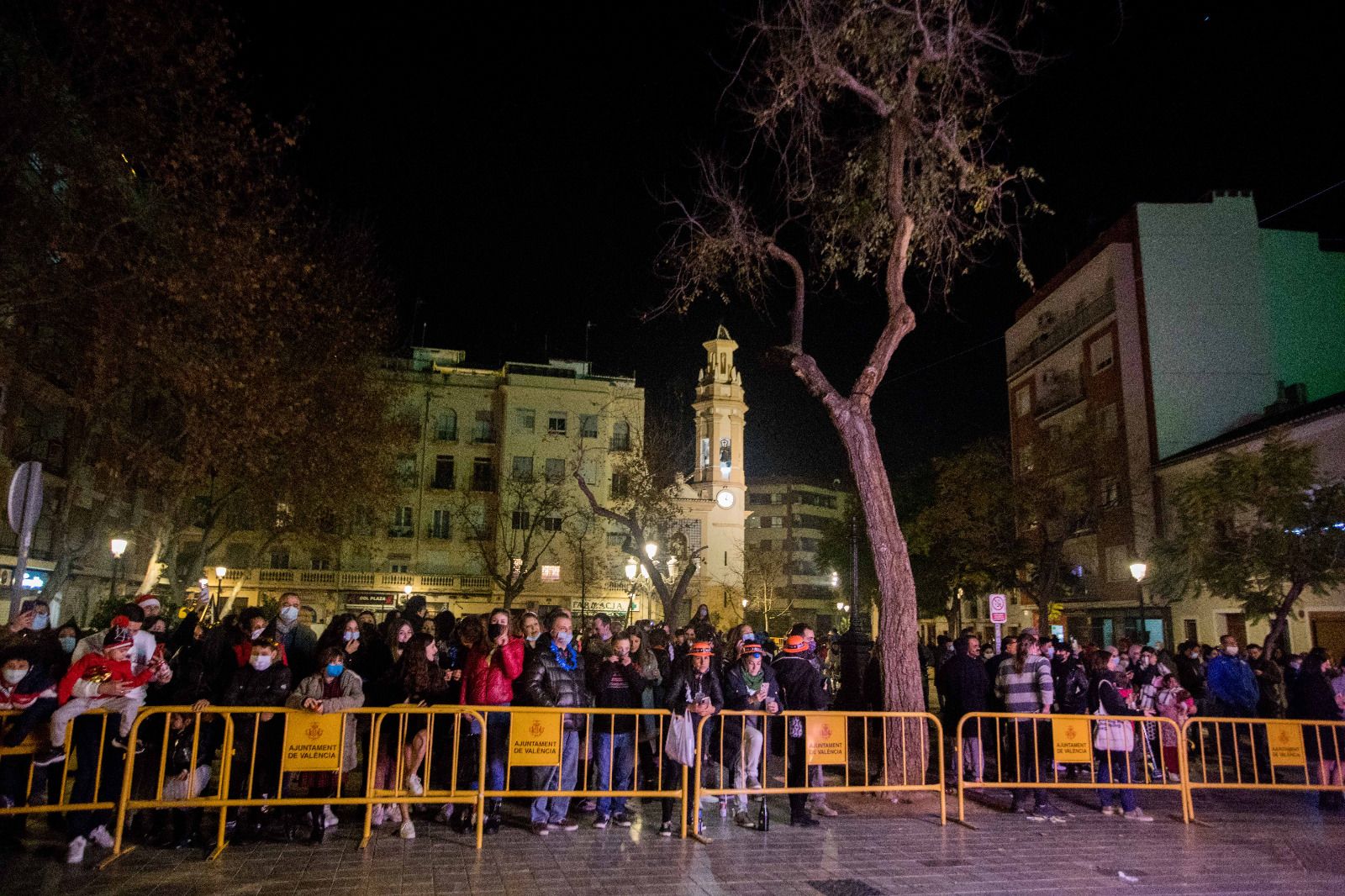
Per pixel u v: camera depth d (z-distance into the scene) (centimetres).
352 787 981
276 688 774
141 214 1506
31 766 702
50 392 2480
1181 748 960
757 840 804
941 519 3055
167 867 670
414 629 988
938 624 5238
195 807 717
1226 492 1855
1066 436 3117
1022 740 1068
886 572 1068
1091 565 3488
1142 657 1386
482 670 835
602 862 710
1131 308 3297
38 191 1422
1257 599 1811
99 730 694
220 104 1398
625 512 4678
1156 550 2736
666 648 1162
